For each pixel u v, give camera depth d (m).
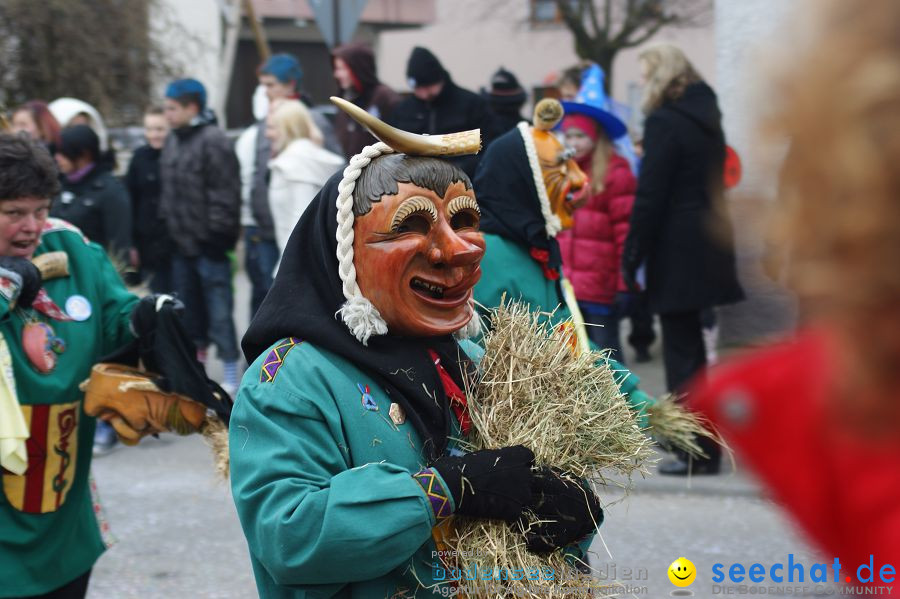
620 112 9.32
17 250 2.68
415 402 2.11
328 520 1.90
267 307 2.15
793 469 0.96
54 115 6.97
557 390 2.28
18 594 2.66
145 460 6.30
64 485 2.76
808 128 0.79
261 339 2.15
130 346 2.85
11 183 2.59
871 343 0.83
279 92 6.95
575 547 2.29
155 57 14.31
